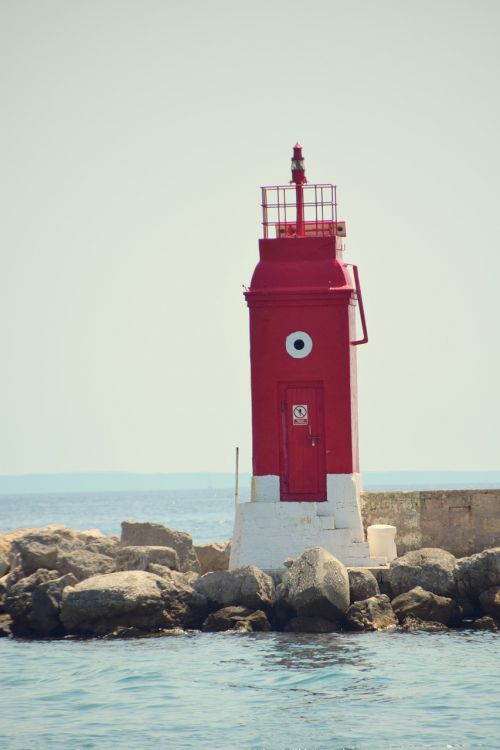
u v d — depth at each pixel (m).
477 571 116.38
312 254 128.00
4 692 97.31
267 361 127.56
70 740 83.75
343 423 126.31
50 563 130.88
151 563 128.38
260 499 127.00
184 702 92.75
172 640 113.56
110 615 116.88
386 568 120.81
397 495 129.00
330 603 114.12
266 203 131.00
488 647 107.00
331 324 126.75
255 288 127.62
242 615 117.19
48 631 119.12
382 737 82.44
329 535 124.44
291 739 82.50
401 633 113.62
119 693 96.06
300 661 103.31
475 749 79.31
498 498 127.69
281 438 127.50
